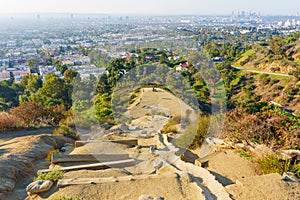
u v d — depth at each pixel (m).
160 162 7.57
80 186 6.23
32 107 14.66
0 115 14.04
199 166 7.45
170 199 5.77
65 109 15.27
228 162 7.64
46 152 9.77
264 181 6.01
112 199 5.81
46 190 6.14
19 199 6.52
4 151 9.30
